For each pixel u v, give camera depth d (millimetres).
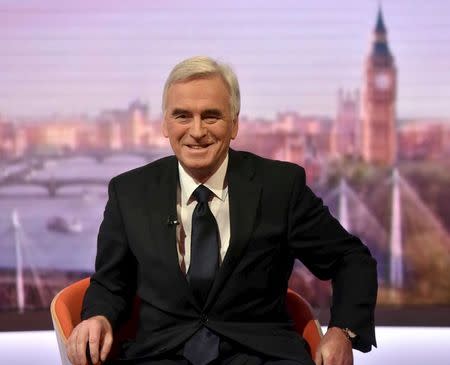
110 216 2777
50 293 5434
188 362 2600
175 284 2611
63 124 5375
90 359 2500
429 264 5414
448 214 5391
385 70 5355
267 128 5391
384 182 5395
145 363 2615
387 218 5410
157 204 2703
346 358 2486
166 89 2631
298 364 2516
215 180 2701
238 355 2605
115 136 5391
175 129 2600
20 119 5352
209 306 2604
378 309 5398
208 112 2568
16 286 5414
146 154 5406
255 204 2666
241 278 2611
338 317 2619
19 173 5379
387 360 4484
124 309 2756
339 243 2742
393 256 5422
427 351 4676
